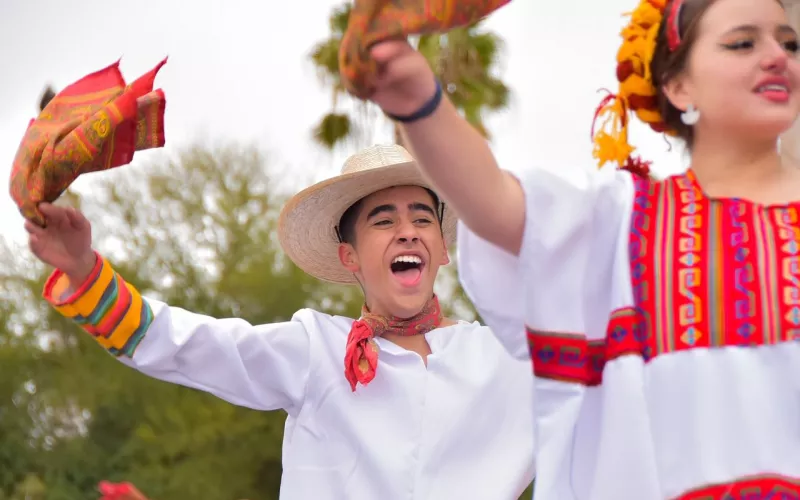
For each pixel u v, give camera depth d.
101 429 22.27
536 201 2.26
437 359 3.86
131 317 3.63
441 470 3.72
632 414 2.17
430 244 3.98
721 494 2.09
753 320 2.16
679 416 2.16
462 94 15.21
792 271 2.18
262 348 3.87
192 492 21.05
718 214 2.27
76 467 21.58
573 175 2.35
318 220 4.24
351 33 1.97
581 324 2.30
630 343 2.22
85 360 22.36
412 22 1.96
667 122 2.50
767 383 2.12
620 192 2.35
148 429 21.38
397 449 3.73
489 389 3.80
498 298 2.36
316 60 15.93
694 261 2.23
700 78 2.35
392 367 3.86
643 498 2.14
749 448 2.10
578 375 2.29
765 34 2.31
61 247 3.37
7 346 22.36
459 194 2.17
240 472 21.59
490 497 3.68
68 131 3.07
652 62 2.46
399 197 4.00
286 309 22.58
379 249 3.96
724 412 2.13
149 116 3.14
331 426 3.85
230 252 23.69
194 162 24.11
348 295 22.73
